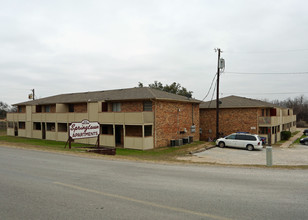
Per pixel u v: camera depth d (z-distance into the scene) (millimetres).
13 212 5289
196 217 5113
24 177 8578
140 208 5594
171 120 27688
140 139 23922
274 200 6312
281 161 17328
